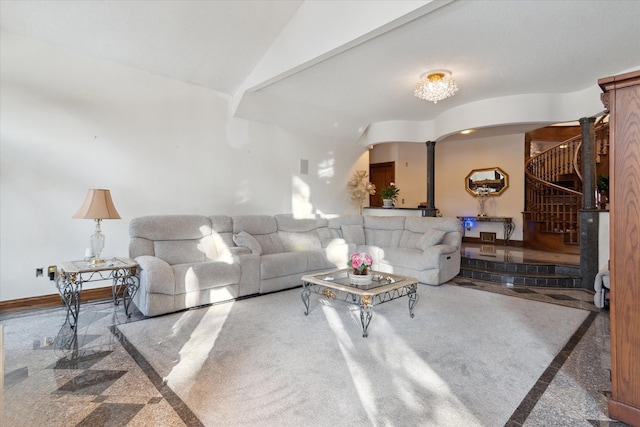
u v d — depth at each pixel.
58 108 3.62
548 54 3.59
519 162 7.18
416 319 3.20
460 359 2.36
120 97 4.04
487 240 7.30
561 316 3.30
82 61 3.77
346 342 2.65
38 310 3.40
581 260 4.48
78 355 2.40
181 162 4.57
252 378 2.09
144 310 3.21
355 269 3.23
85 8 3.26
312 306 3.62
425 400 1.86
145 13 3.43
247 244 4.25
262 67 4.32
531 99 4.75
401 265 4.84
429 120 6.35
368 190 7.00
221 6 3.51
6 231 3.35
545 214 6.63
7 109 3.34
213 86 4.79
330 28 3.32
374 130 6.64
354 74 4.22
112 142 3.98
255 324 3.05
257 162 5.43
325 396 1.89
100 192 3.16
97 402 1.83
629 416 1.66
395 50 3.54
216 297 3.68
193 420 1.68
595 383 2.04
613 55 3.60
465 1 2.70
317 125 6.04
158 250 3.76
